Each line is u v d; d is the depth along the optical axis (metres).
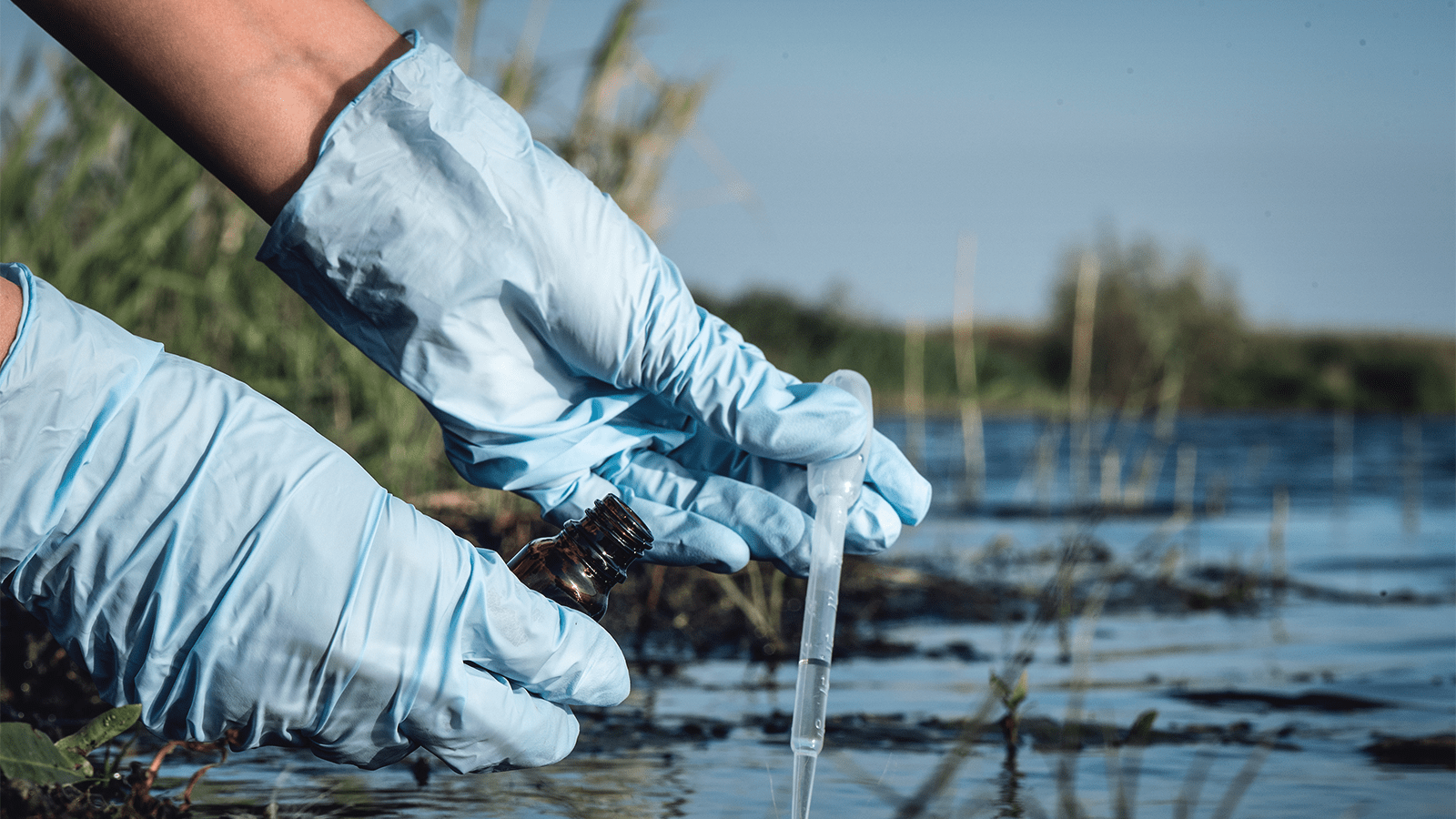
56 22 1.43
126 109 4.03
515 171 1.56
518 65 4.12
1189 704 2.68
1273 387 17.80
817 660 1.61
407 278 1.54
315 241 1.52
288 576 1.46
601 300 1.61
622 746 2.26
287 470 1.48
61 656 2.51
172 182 4.02
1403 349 17.83
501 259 1.56
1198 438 12.15
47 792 1.48
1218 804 1.94
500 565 1.61
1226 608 4.07
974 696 2.74
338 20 1.53
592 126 4.24
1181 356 11.46
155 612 1.45
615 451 1.78
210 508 1.45
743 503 1.77
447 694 1.53
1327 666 3.12
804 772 1.59
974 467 6.94
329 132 1.49
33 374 1.38
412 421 3.92
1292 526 6.20
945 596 4.12
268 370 4.09
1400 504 7.19
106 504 1.43
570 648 1.65
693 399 1.69
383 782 1.99
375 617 1.50
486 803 1.89
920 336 6.68
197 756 2.09
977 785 2.04
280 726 1.51
